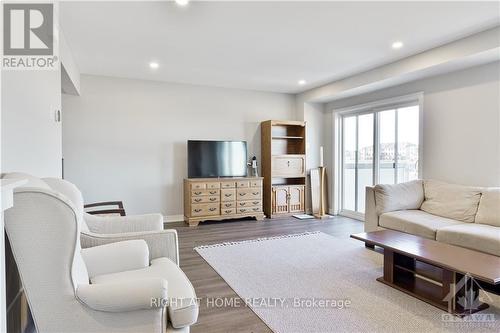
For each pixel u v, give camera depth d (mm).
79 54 3998
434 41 3568
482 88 3758
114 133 5191
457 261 2326
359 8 2777
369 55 4066
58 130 2945
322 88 5758
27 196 1221
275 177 5980
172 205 5594
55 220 1255
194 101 5738
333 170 6230
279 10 2814
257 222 5512
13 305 1458
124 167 5262
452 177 4105
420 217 3693
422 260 2408
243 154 5922
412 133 4762
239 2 2662
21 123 1832
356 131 5836
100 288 1316
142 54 4012
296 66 4562
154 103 5441
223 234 4652
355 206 5895
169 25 3123
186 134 5684
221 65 4508
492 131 3672
